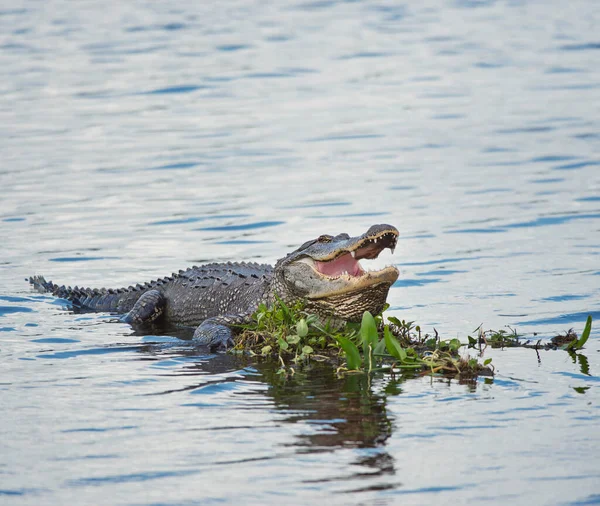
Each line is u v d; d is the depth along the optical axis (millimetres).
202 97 49219
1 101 48281
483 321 19672
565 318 19641
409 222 28797
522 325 19266
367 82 52406
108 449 12609
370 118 44531
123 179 35031
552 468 11828
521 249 25562
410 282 23078
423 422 13523
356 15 74188
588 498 11023
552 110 45000
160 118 45000
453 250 25766
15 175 35562
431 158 37344
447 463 12023
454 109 45969
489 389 15094
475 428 13234
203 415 13977
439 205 30688
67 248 27266
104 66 56375
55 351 18297
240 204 31500
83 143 40469
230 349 18484
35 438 13031
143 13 75000
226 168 36562
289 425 13477
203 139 41031
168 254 26562
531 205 30234
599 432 12961
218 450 12539
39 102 48062
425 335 18391
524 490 11234
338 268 19641
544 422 13414
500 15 73688
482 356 17188
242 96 49375
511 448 12477
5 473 11859
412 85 51562
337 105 47469
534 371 16047
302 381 15945
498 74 53844
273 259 25625
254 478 11625
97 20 71812
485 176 34344
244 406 14438
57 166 36844
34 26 69250
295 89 50938
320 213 30172
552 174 34219
